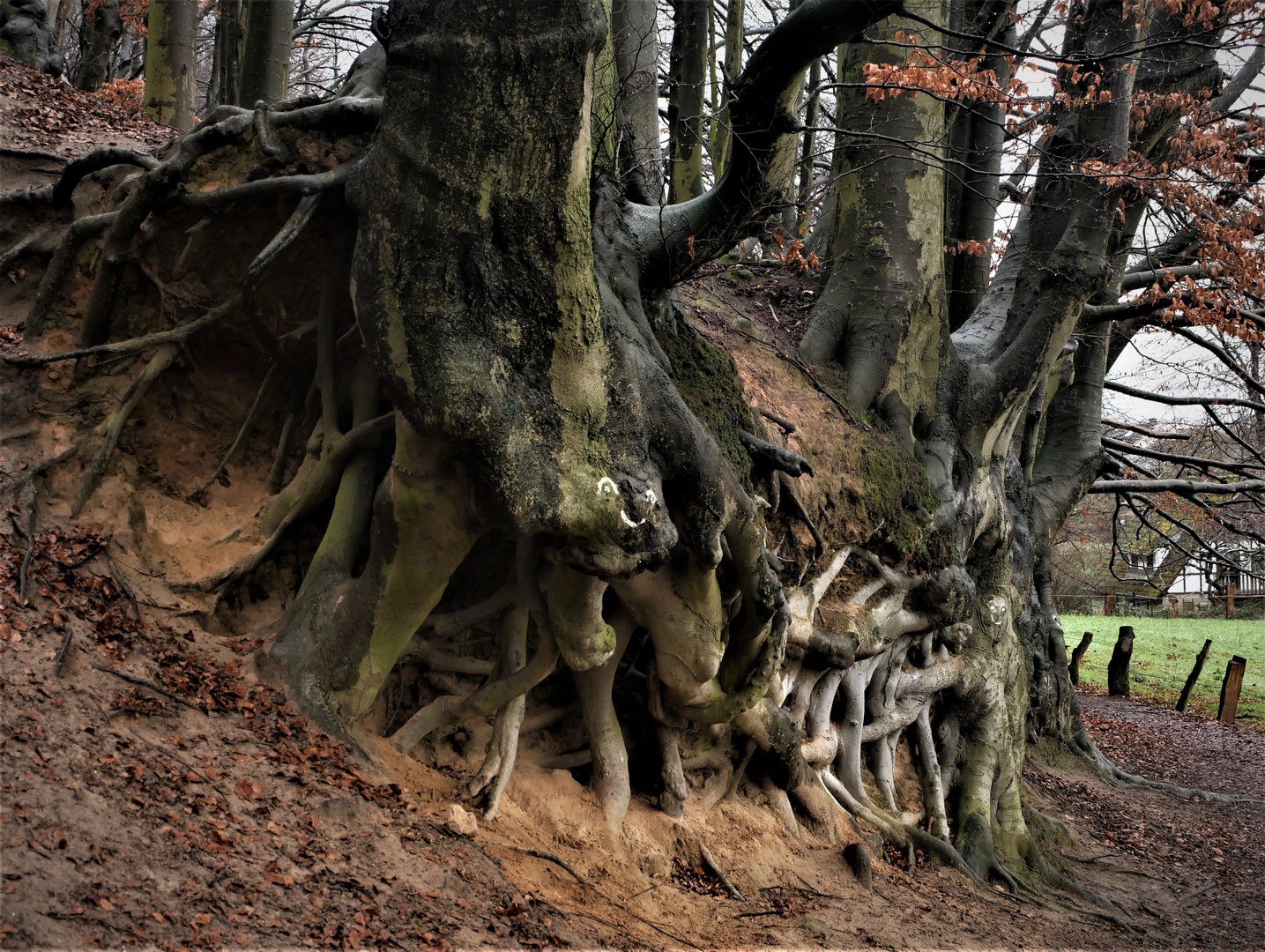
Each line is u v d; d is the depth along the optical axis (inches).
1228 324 486.3
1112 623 1769.2
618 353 244.8
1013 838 474.3
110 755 196.5
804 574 374.6
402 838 225.1
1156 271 561.6
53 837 165.6
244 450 304.2
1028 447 650.8
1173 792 678.5
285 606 287.7
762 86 272.2
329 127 280.2
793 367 445.4
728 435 336.8
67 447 275.3
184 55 634.2
